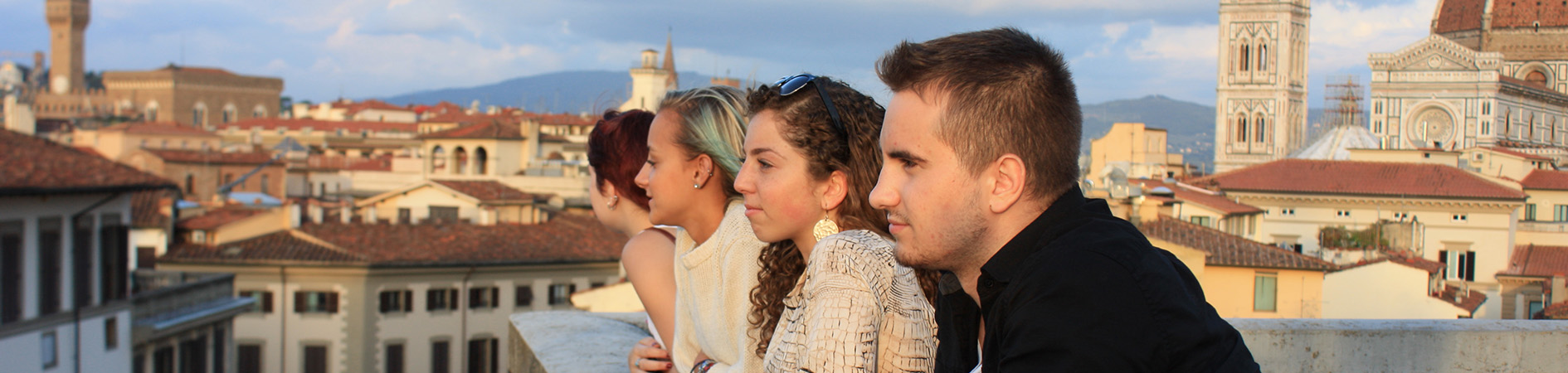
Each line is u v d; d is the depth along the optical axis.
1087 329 1.71
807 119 2.42
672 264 3.27
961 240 1.95
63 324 27.58
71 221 28.12
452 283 42.59
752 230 2.72
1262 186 52.25
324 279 41.25
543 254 44.50
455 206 51.66
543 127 87.25
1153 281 1.73
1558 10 125.06
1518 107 104.06
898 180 1.98
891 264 2.20
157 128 120.50
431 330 42.16
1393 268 30.80
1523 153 63.56
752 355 2.68
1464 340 4.41
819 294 2.18
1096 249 1.77
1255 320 4.39
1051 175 1.91
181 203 49.62
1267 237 52.12
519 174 72.44
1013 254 1.90
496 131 74.31
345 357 40.81
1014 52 1.89
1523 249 52.25
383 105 147.75
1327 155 72.56
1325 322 4.43
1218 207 44.81
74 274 28.22
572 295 32.09
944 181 1.91
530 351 3.96
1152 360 1.70
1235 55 132.38
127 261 30.95
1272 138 130.62
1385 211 50.81
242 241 43.44
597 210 3.63
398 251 42.66
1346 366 4.37
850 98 2.46
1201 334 1.73
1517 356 4.43
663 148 2.95
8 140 28.52
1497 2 128.38
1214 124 140.00
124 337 30.31
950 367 2.18
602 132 3.53
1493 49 128.00
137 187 29.80
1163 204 40.41
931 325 2.25
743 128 2.89
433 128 120.88
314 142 125.25
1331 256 40.97
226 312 36.25
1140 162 68.38
